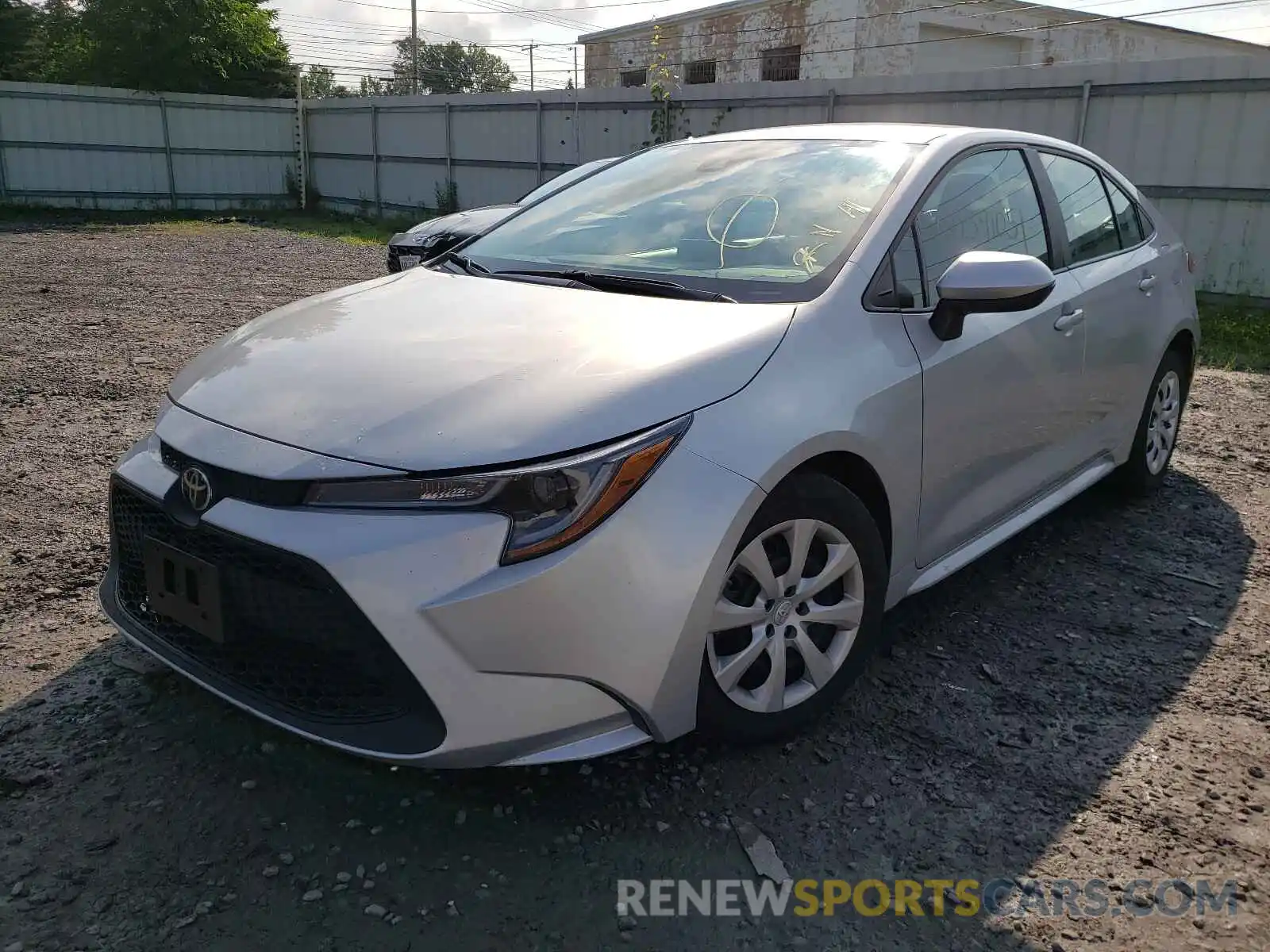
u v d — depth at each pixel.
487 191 19.52
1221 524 4.37
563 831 2.33
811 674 2.61
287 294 10.24
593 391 2.24
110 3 26.05
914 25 21.27
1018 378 3.23
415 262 8.41
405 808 2.39
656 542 2.16
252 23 27.84
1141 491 4.53
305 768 2.51
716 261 2.96
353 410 2.26
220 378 2.56
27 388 6.05
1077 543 4.12
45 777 2.44
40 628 3.16
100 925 2.01
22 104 20.67
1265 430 5.94
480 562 2.05
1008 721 2.82
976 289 2.72
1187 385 4.73
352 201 23.06
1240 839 2.36
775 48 22.67
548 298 2.82
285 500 2.14
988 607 3.52
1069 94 11.17
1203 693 2.99
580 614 2.10
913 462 2.80
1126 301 3.96
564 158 17.75
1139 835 2.37
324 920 2.04
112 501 2.61
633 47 26.47
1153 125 10.65
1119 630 3.37
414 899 2.11
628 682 2.18
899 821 2.40
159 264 12.59
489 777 2.51
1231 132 10.10
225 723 2.68
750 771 2.57
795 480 2.45
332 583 2.04
